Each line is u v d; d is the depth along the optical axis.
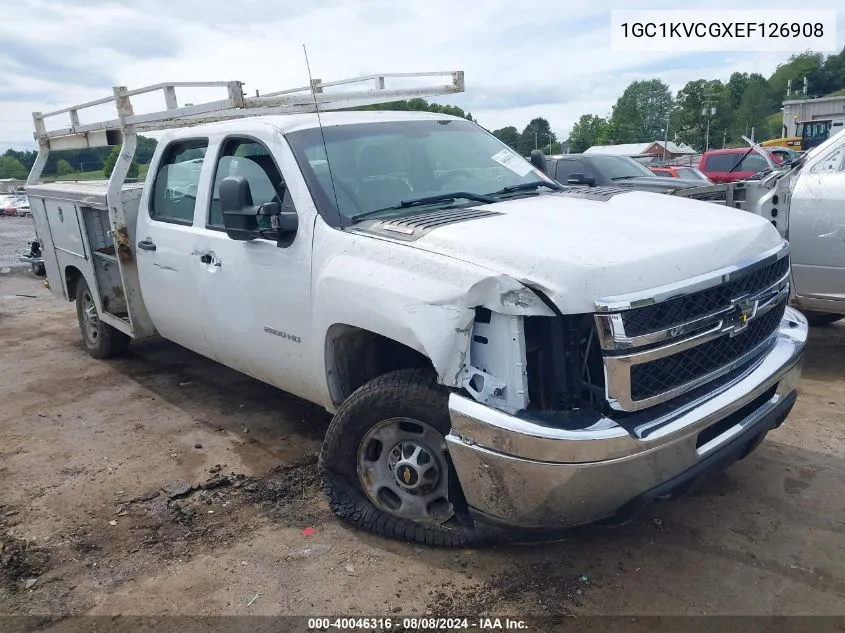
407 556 3.29
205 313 4.51
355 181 3.83
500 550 3.28
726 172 17.02
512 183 4.27
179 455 4.52
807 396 4.96
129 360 6.71
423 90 5.29
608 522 2.88
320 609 2.96
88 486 4.16
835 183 5.27
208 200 4.44
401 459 3.31
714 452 2.95
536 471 2.67
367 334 3.54
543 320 2.82
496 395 2.79
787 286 3.47
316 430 4.84
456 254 2.97
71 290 6.90
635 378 2.72
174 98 4.86
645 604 2.89
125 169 5.35
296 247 3.70
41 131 7.15
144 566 3.33
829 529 3.34
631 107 106.69
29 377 6.36
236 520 3.71
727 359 3.05
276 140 3.96
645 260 2.78
